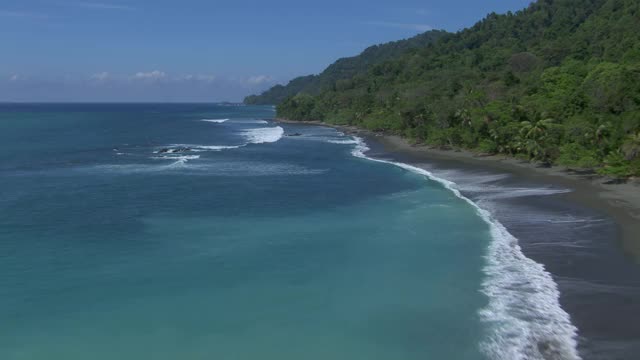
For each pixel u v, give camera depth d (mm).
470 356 20469
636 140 51938
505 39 187250
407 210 43062
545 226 37344
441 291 26578
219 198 47688
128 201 46094
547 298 25188
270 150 89375
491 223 38344
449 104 92562
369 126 133250
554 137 65500
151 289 27156
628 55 86562
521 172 61688
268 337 22453
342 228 37906
